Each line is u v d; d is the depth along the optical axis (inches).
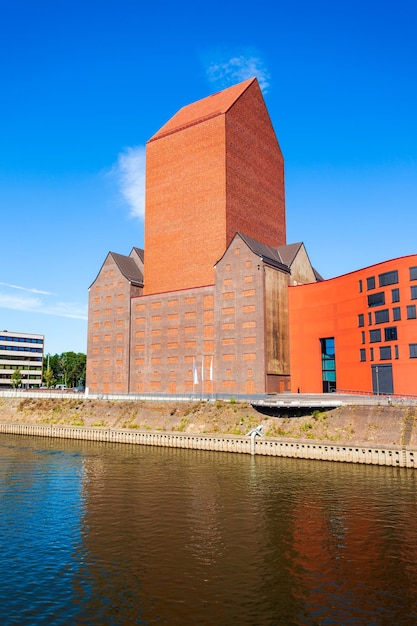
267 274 3663.9
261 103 4685.0
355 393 3302.2
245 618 964.0
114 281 4547.2
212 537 1423.5
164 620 956.0
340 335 3481.8
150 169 4596.5
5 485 2068.2
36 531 1477.6
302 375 3735.2
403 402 2583.7
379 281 3157.0
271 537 1422.2
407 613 985.5
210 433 3132.4
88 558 1268.5
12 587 1099.3
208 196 4151.1
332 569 1198.3
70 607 1009.5
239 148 4288.9
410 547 1338.6
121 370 4370.1
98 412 3932.1
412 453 2330.2
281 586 1106.1
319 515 1622.8
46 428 3937.0
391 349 3034.0
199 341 3892.7
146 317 4271.7
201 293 3929.6
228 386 3654.0
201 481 2126.0
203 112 4461.1
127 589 1090.7
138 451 3021.7
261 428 2918.3
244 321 3629.4
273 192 4741.6
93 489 1990.7
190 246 4217.5
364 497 1835.6
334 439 2640.3
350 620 957.2
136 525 1533.0
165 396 4015.8
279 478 2172.7
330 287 3604.8
